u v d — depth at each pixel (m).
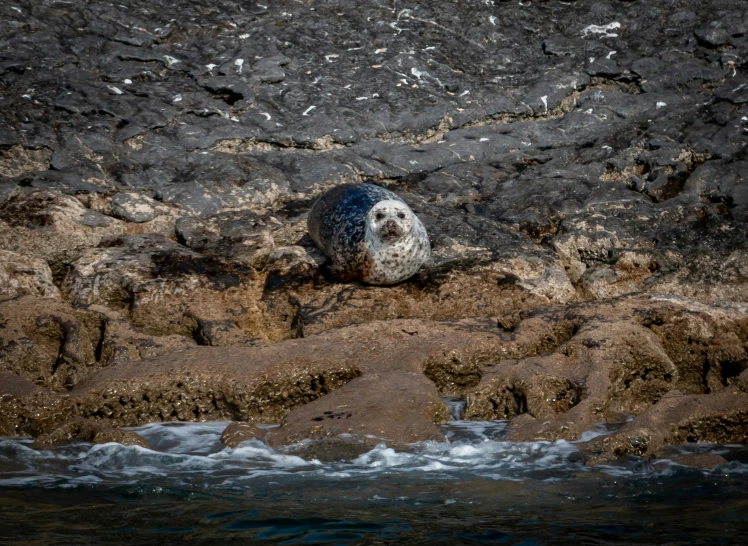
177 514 22.16
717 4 55.38
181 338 33.34
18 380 30.09
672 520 21.70
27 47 50.59
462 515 22.05
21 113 45.75
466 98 49.66
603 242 39.91
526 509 22.45
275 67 50.72
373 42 53.84
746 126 46.75
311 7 56.72
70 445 27.36
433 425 27.78
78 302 36.16
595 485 24.05
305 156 45.72
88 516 22.02
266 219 40.94
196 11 55.50
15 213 39.62
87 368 32.38
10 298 34.31
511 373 30.34
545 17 55.97
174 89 49.19
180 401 30.25
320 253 39.38
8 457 26.27
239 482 24.34
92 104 46.91
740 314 33.72
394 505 22.70
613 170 45.12
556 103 50.00
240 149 46.38
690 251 38.88
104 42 51.84
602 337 31.64
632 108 49.44
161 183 43.00
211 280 36.66
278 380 30.23
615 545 20.22
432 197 43.47
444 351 32.19
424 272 37.47
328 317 35.00
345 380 30.91
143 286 35.81
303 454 26.28
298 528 21.27
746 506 22.58
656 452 26.50
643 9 55.56
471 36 54.38
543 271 38.22
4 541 20.38
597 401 28.95
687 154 45.50
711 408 28.59
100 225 40.06
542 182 43.91
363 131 47.47
